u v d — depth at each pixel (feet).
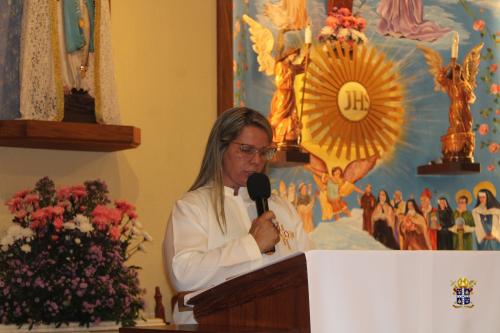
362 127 23.94
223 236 14.30
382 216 23.82
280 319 10.26
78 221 16.16
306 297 10.01
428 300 10.75
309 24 23.58
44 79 17.87
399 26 24.76
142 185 20.33
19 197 16.90
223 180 14.93
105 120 18.39
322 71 23.65
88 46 18.53
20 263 15.83
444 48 25.20
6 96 18.16
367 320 10.36
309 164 23.13
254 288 10.55
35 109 17.80
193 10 21.50
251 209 15.02
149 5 20.97
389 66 24.49
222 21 21.68
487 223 24.88
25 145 18.62
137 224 17.53
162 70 20.95
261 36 22.68
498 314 11.10
